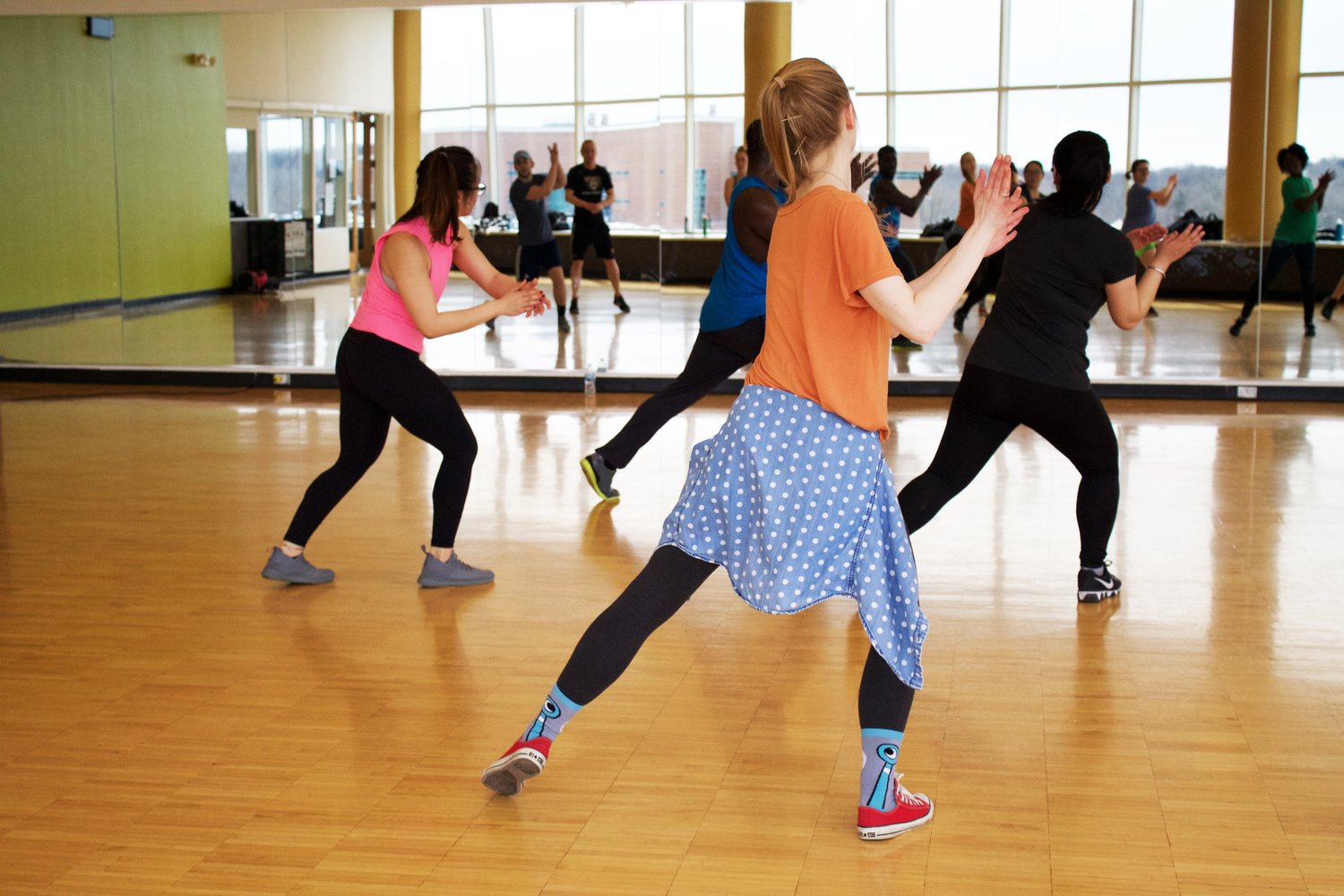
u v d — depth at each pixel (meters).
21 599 4.09
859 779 2.72
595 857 2.44
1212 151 7.82
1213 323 7.95
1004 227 2.34
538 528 4.96
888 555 2.42
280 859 2.43
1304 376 7.91
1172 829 2.53
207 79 8.63
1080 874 2.36
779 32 8.08
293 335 8.77
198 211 8.75
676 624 3.85
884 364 2.43
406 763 2.87
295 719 3.12
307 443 6.69
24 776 2.80
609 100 8.23
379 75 8.48
